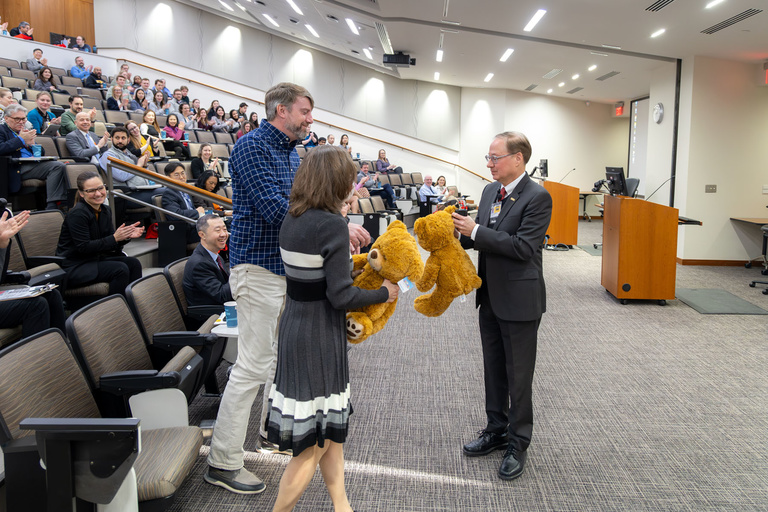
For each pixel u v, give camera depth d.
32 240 3.68
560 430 2.78
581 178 14.25
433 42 8.92
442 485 2.29
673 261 5.20
